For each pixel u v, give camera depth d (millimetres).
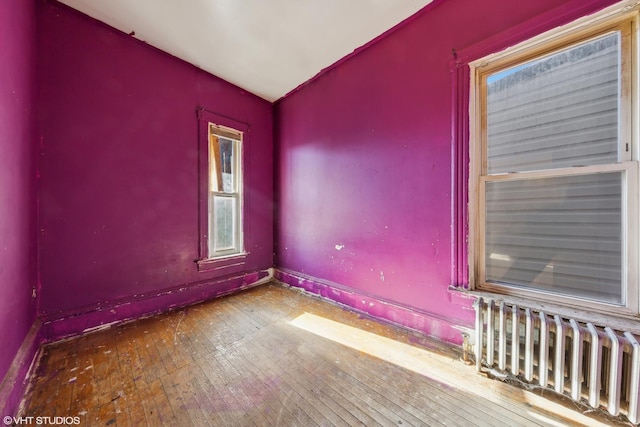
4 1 1361
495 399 1426
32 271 1842
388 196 2377
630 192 1374
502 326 1522
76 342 2016
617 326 1296
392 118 2330
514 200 1773
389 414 1329
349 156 2721
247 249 3461
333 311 2648
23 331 1635
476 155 1888
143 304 2494
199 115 2914
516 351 1463
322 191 3041
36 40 1901
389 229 2377
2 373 1273
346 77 2729
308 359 1812
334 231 2902
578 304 1510
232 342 2039
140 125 2486
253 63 2816
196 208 2926
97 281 2242
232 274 3283
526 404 1385
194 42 2475
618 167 1398
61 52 2043
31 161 1810
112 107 2312
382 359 1806
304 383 1566
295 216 3443
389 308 2354
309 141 3207
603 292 1467
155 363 1760
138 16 2141
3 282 1314
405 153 2242
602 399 1293
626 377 1248
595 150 1485
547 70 1638
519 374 1550
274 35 2363
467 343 1773
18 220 1566
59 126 2041
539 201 1679
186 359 1810
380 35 2367
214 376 1629
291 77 3100
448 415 1319
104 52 2258
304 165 3287
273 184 3850
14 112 1498
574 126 1550
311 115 3170
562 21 1486
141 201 2502
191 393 1479
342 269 2816
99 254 2252
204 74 2971
